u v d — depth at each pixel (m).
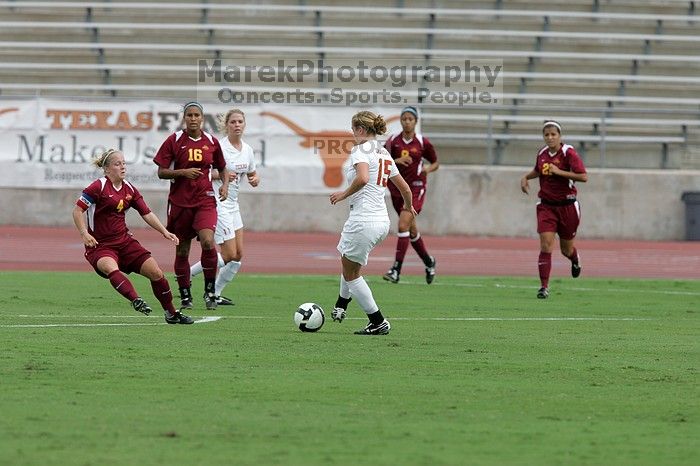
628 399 27.92
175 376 29.75
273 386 28.59
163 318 43.56
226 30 117.81
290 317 45.25
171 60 116.38
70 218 102.94
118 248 40.53
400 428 23.91
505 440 22.98
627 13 123.31
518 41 119.50
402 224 62.19
